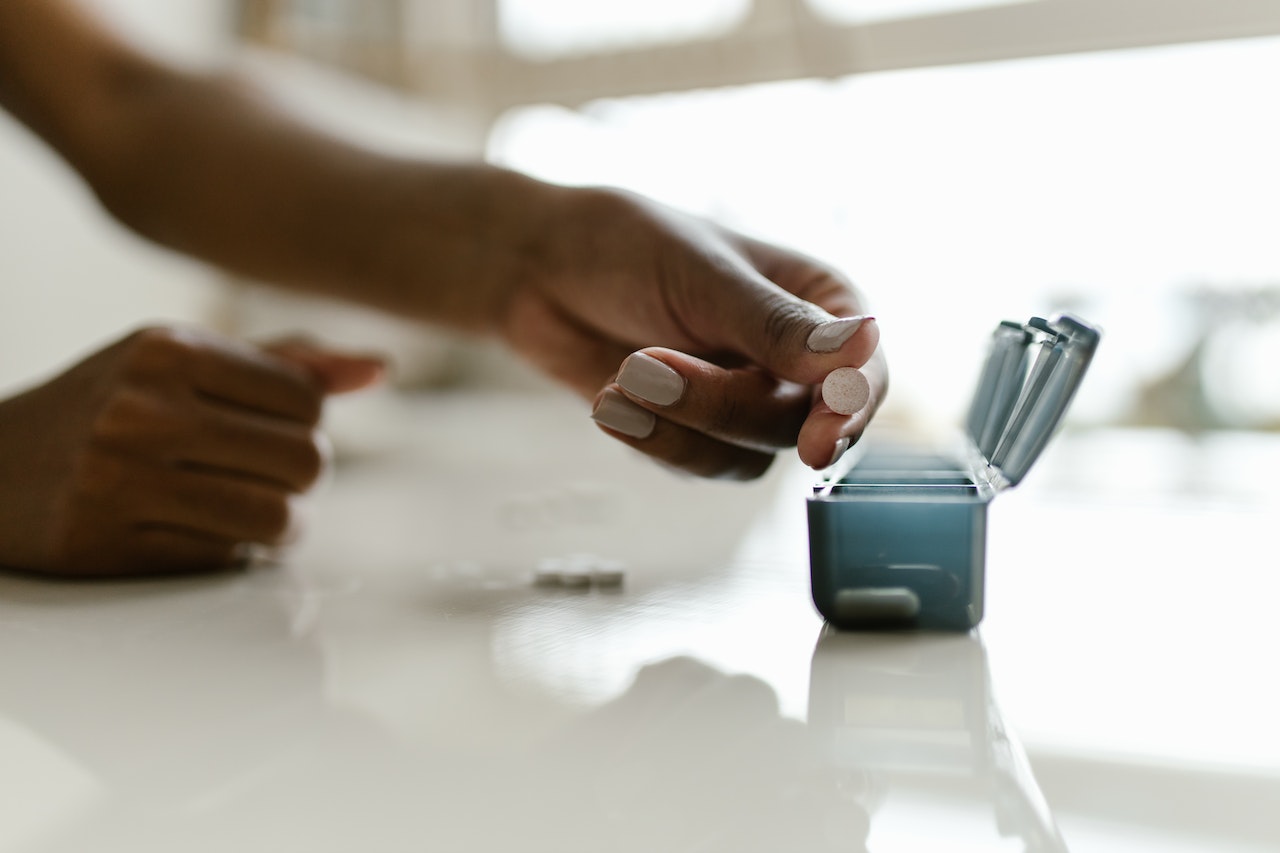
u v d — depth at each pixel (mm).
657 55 985
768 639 295
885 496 303
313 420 401
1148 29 753
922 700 254
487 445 849
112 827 211
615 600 337
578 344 444
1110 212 806
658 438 303
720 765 228
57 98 503
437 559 400
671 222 365
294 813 215
